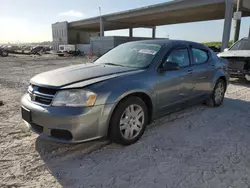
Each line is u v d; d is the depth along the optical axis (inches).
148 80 129.0
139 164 105.2
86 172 98.5
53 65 642.2
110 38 1493.6
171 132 142.5
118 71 128.8
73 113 102.1
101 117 108.2
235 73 305.6
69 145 123.3
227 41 863.7
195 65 167.9
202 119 167.3
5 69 516.4
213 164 105.2
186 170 100.3
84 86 106.5
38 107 108.6
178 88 149.9
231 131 144.7
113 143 126.4
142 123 129.3
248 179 93.7
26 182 90.8
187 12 1183.6
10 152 114.2
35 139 129.7
